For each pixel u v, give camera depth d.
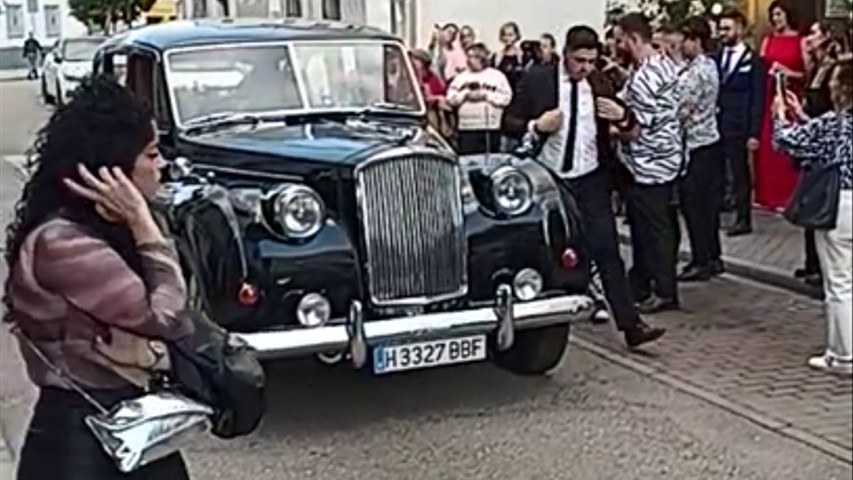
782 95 5.83
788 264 7.98
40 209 2.99
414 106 7.29
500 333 5.85
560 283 6.05
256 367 3.14
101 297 2.90
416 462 5.35
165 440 2.99
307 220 5.58
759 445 5.29
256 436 5.70
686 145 7.78
